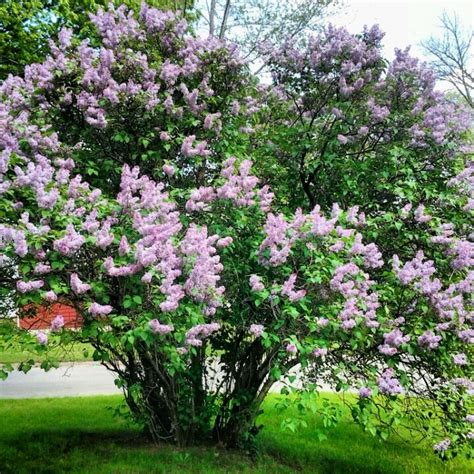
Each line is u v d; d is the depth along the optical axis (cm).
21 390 901
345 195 574
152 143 512
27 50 1110
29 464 473
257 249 445
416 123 553
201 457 481
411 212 525
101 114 462
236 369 526
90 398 796
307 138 570
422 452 563
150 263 363
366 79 571
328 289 435
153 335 375
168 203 402
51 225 382
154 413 521
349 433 622
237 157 529
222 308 468
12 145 426
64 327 406
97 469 452
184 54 544
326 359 444
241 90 571
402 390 404
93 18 548
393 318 457
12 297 411
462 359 442
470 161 579
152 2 1127
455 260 471
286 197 595
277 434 594
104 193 500
